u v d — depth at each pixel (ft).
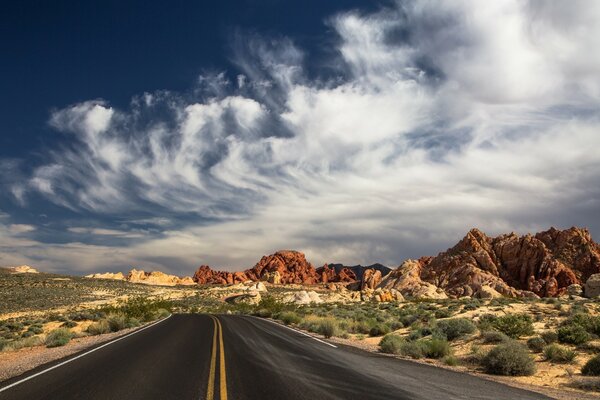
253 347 57.52
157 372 37.73
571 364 47.01
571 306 121.08
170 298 343.05
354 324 94.07
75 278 450.71
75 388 31.12
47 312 218.59
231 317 142.82
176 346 57.98
